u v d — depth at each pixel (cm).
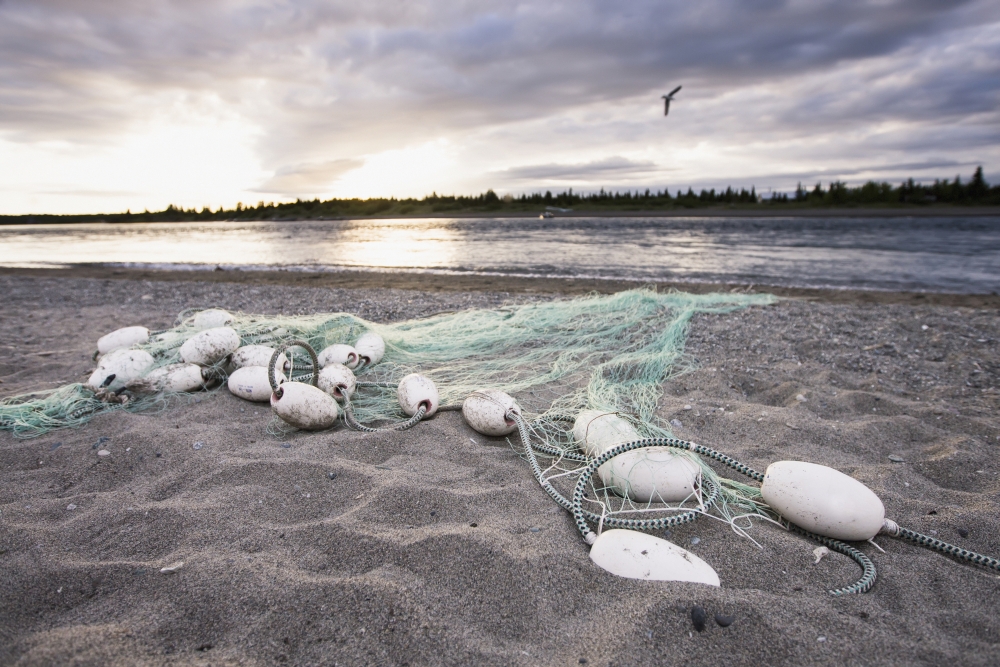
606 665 56
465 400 118
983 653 58
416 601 64
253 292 315
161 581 68
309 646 59
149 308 264
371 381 148
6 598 66
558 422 122
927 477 99
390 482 91
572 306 229
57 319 234
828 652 58
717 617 62
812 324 209
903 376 154
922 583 71
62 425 120
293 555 74
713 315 227
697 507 83
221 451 105
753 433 116
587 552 75
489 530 78
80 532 79
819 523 78
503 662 57
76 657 56
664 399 136
